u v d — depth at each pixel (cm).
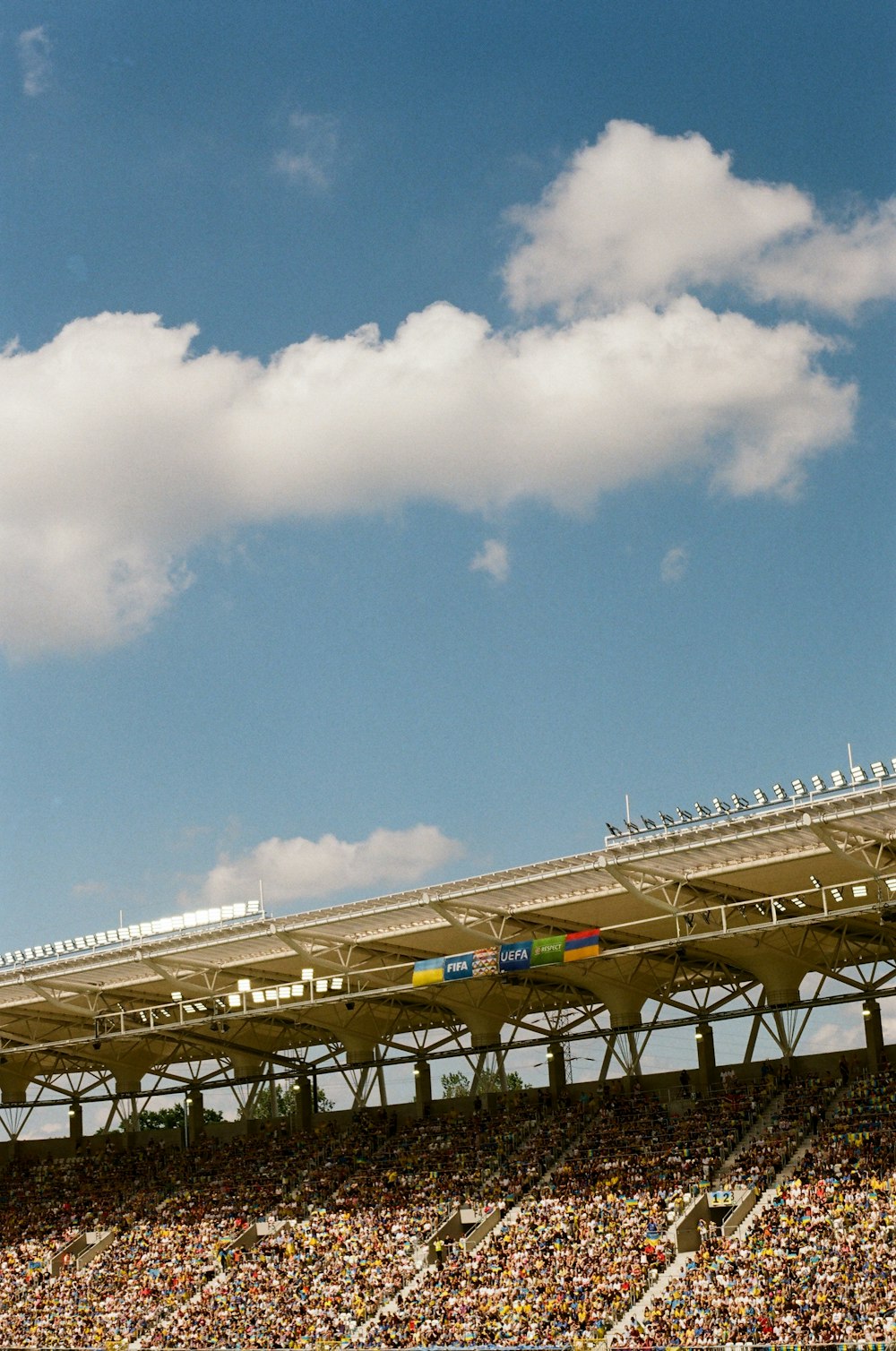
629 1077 9469
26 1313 9144
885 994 8288
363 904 7744
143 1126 17225
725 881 7394
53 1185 11088
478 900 7738
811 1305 6284
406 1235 8600
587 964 8694
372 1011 10081
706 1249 7188
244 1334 7944
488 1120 9725
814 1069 8981
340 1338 7581
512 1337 6981
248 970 8981
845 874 7312
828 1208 7225
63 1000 9188
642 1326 6500
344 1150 10062
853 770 6362
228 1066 11056
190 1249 9406
